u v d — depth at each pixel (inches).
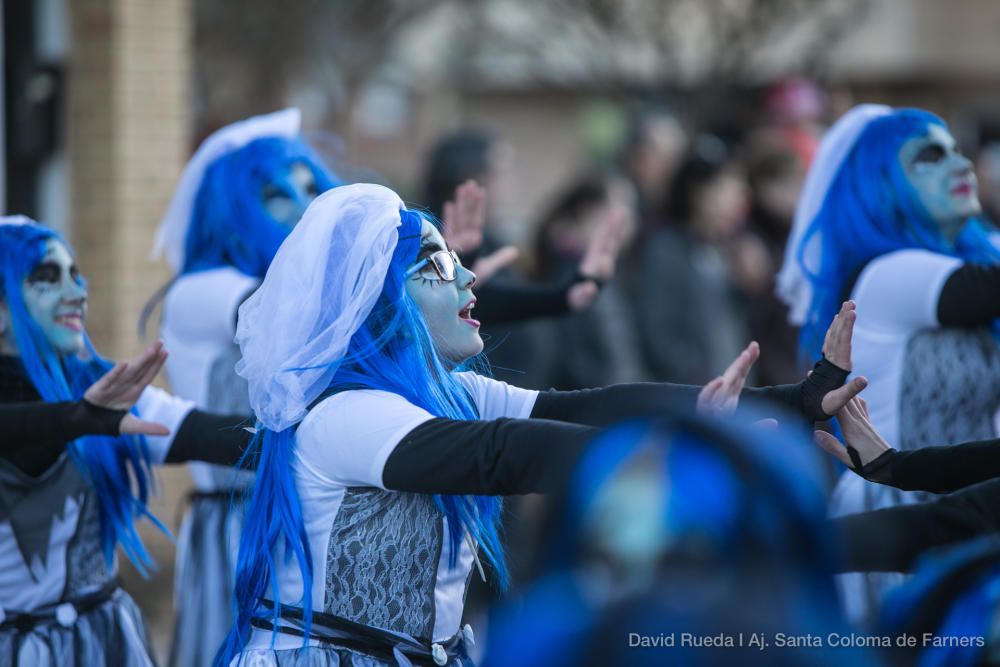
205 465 361.7
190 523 366.3
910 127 332.2
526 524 382.3
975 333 321.4
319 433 232.5
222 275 359.3
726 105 992.9
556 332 530.0
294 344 235.0
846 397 230.7
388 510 233.5
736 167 649.6
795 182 588.4
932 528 241.3
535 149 1907.0
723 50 997.8
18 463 277.0
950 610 183.9
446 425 222.4
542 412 255.6
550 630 147.1
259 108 1149.7
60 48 557.3
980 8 1344.7
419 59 1470.2
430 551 237.0
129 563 542.9
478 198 386.0
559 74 1155.3
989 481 240.4
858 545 242.1
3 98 545.0
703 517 143.3
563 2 1051.9
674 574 144.6
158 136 554.9
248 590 240.4
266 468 240.2
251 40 1143.0
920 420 322.0
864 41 1332.4
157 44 553.3
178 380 362.9
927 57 1342.3
